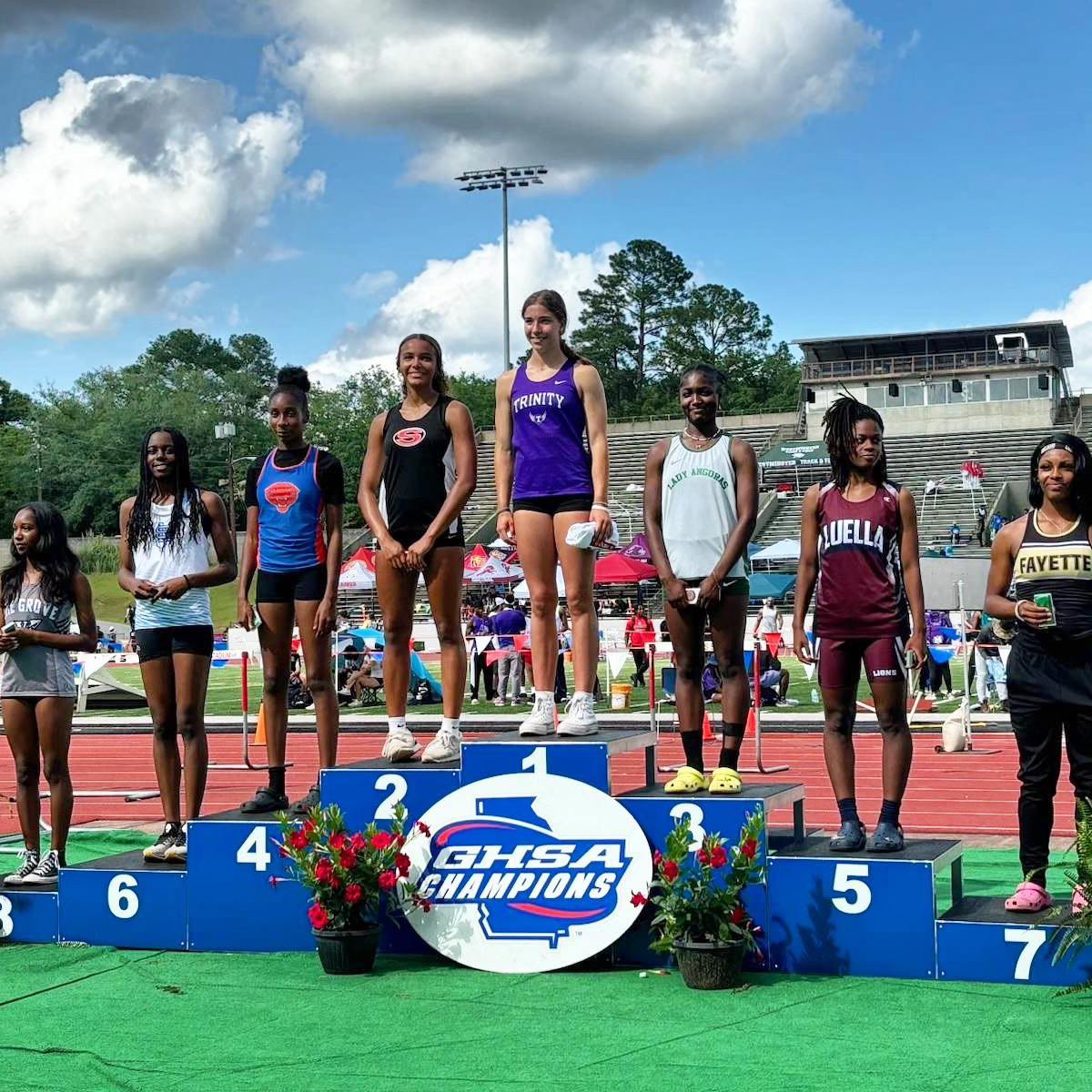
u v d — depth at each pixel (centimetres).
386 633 700
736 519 660
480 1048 495
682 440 676
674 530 666
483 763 643
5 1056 500
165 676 706
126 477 9456
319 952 619
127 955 663
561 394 675
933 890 577
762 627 2655
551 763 634
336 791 671
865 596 612
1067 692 580
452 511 680
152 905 677
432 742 694
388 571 688
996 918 575
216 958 652
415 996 575
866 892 586
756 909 602
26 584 738
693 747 664
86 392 10675
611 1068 467
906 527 615
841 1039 492
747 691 661
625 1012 540
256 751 1709
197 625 702
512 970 617
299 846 626
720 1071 459
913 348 6469
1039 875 589
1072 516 590
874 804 1135
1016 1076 445
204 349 14388
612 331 11525
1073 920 555
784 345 12062
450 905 634
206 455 9938
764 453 6078
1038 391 6125
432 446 694
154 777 1477
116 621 5888
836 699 622
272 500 711
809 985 573
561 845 625
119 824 1112
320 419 10256
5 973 629
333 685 711
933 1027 504
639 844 616
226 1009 559
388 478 701
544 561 678
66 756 734
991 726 1778
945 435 6031
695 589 651
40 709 723
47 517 738
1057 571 582
